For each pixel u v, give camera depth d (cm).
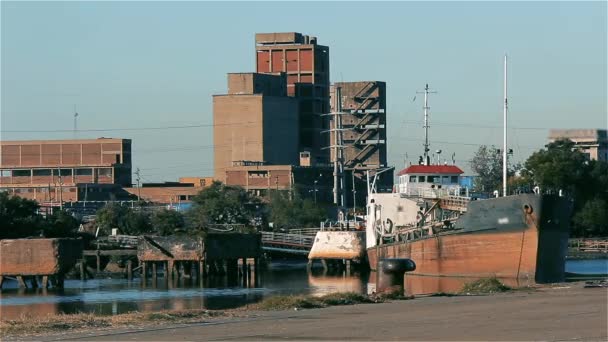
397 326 6969
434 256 14462
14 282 16862
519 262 13188
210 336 6681
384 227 17050
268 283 15925
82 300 13088
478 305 8312
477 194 16350
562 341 6062
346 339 6375
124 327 7256
